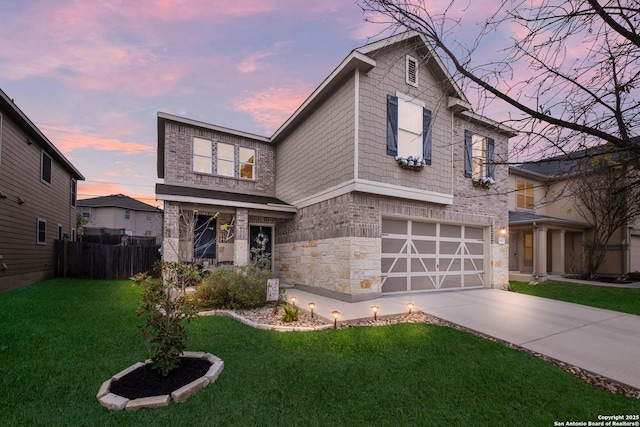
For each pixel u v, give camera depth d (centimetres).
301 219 1055
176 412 289
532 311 709
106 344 451
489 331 554
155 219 3275
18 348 427
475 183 1059
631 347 486
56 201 1348
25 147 1044
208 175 1178
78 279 1202
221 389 333
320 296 886
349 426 278
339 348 459
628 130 270
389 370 388
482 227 1098
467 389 346
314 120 1012
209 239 1120
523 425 286
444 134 963
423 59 316
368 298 812
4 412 284
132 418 279
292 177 1152
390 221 898
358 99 811
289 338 500
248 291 720
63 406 295
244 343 473
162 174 1446
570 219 1589
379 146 839
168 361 345
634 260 1512
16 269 981
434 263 976
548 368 407
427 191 916
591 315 683
